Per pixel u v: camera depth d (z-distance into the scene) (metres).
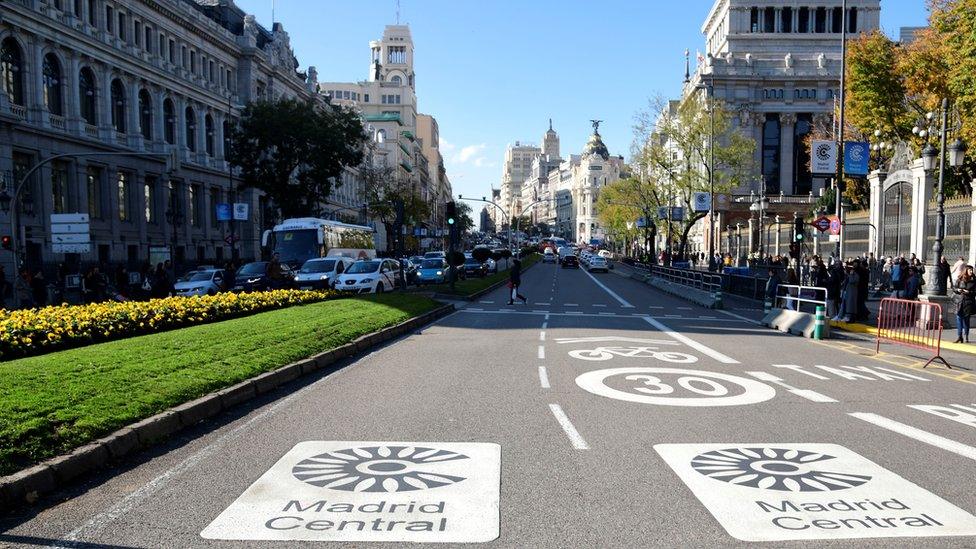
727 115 56.91
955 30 30.38
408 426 7.79
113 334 13.42
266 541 4.61
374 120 116.25
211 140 57.97
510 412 8.53
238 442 7.13
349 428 7.71
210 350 11.37
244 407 8.87
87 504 5.33
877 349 14.84
